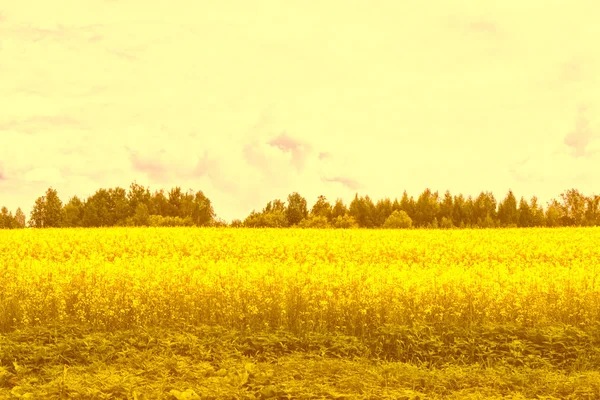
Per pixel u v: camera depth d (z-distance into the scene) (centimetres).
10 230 3566
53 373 1021
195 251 2541
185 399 841
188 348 1174
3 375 1002
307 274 1738
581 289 1521
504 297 1438
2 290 1614
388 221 5366
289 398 859
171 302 1428
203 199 6850
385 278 1633
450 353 1209
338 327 1329
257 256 2419
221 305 1423
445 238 3158
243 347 1191
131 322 1380
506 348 1212
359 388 907
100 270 1739
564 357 1174
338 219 5075
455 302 1408
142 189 6981
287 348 1240
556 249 2689
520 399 870
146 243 2723
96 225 6700
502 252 2611
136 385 900
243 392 874
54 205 7175
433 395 914
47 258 2409
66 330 1283
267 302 1399
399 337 1245
